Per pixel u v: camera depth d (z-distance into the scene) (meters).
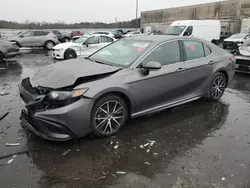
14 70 8.97
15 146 3.16
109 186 2.45
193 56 4.42
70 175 2.62
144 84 3.63
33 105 3.03
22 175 2.60
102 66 3.62
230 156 3.00
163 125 3.88
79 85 3.10
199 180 2.54
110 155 3.01
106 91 3.20
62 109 2.94
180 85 4.17
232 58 5.14
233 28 33.03
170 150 3.14
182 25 17.19
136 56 3.75
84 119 3.09
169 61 4.02
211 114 4.36
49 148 3.14
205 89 4.70
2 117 4.05
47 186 2.45
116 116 3.50
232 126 3.88
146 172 2.68
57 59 12.27
